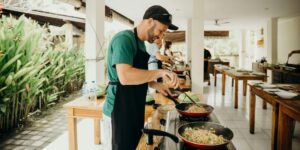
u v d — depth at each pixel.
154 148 1.45
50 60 5.45
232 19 10.46
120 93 1.61
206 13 8.68
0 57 3.84
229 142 1.37
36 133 4.17
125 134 1.64
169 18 1.54
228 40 16.83
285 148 2.94
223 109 5.91
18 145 3.69
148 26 1.57
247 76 5.96
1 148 3.58
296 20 10.03
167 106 2.36
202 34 5.58
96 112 2.71
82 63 7.62
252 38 15.93
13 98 4.20
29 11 5.97
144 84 1.69
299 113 2.44
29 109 4.86
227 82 10.73
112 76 1.65
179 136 1.42
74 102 2.87
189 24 10.18
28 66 4.38
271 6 7.31
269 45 10.28
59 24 7.80
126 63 1.44
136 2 6.53
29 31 4.53
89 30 4.44
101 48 4.62
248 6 7.27
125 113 1.62
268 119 5.08
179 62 8.56
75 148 2.81
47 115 5.21
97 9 4.48
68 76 6.66
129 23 9.70
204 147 1.31
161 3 6.73
